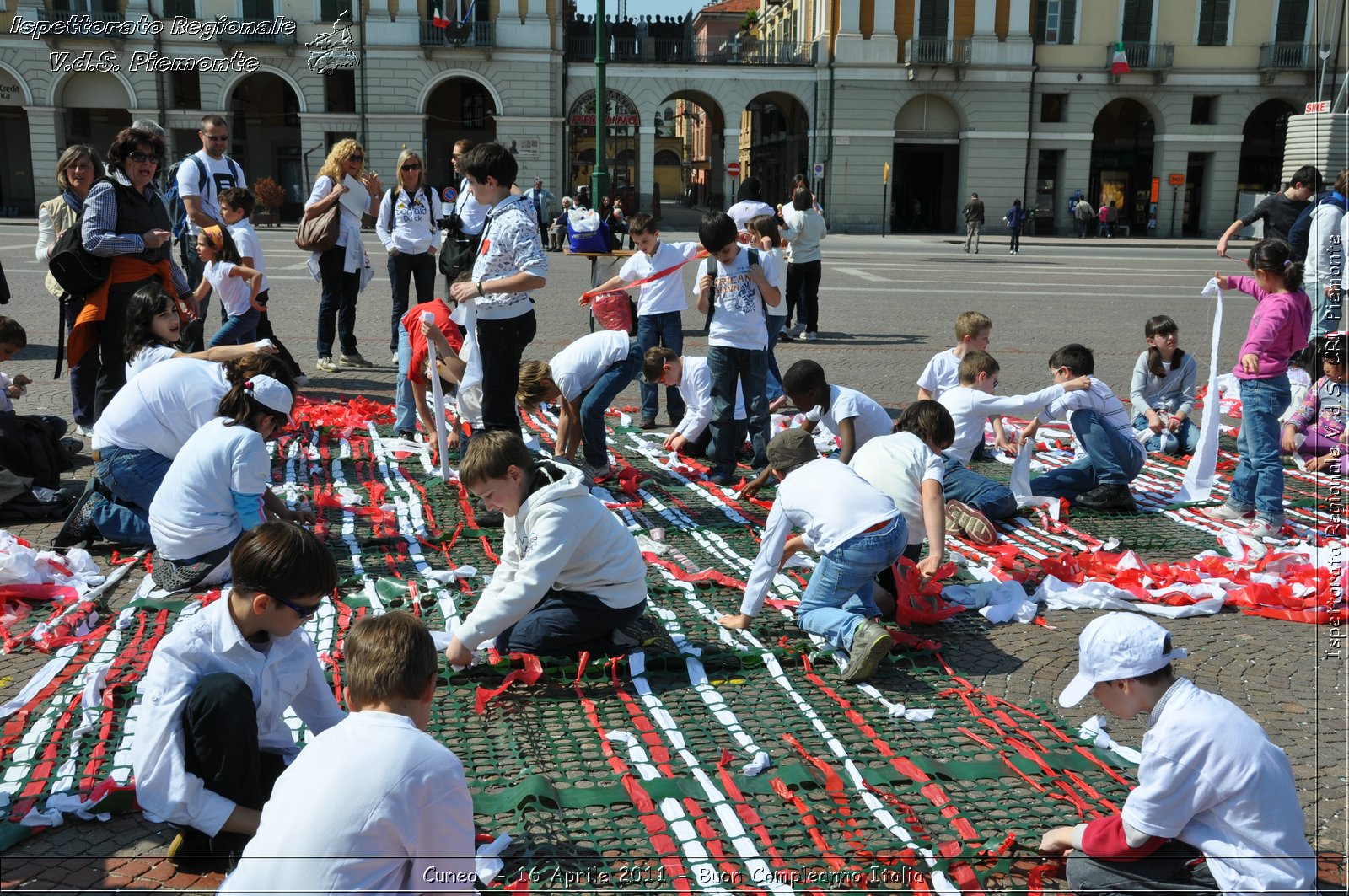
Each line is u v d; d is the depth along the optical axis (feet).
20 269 56.13
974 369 21.17
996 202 129.18
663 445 24.95
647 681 13.03
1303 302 18.75
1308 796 10.79
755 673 13.44
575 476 12.80
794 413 27.71
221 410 14.79
